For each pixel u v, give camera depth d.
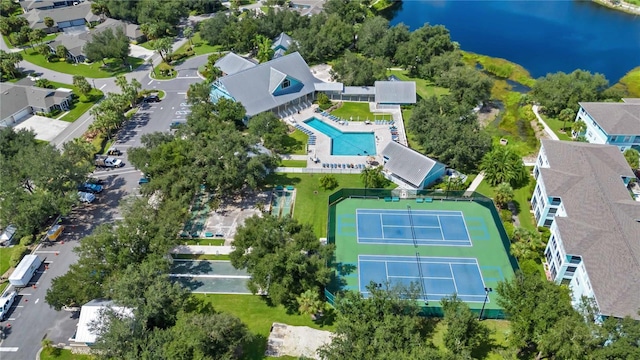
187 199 87.19
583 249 71.12
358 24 179.75
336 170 105.00
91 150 106.00
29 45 173.00
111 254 71.69
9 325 71.25
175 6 190.88
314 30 165.75
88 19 190.38
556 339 55.81
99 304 68.00
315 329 69.62
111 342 57.41
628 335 54.06
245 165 92.31
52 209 85.88
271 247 73.56
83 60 161.00
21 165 91.88
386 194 97.00
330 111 130.00
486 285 76.94
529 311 60.38
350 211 93.75
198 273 80.12
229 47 171.12
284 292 68.12
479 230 88.50
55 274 80.12
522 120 127.88
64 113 130.25
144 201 81.69
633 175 89.31
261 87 125.44
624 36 188.50
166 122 124.62
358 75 137.62
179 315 63.56
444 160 105.19
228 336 60.88
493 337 67.50
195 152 92.19
